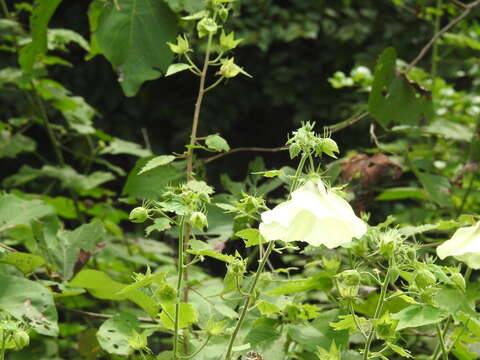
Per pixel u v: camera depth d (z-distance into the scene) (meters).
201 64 4.80
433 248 2.36
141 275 1.60
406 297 1.57
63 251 2.06
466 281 1.66
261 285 1.78
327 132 1.58
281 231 1.42
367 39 5.27
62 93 3.05
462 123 3.33
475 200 2.86
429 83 3.26
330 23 5.18
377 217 4.27
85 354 2.10
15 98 4.18
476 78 4.15
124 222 4.16
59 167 3.04
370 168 2.28
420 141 3.22
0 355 1.63
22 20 4.44
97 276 1.83
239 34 5.03
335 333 1.78
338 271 1.88
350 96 5.14
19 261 1.93
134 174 2.02
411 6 5.11
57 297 2.10
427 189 2.41
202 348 1.66
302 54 5.50
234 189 2.16
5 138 3.07
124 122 5.41
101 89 5.28
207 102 5.50
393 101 2.30
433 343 2.14
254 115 5.75
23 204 2.06
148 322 2.12
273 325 1.84
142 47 2.09
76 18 5.14
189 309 1.64
